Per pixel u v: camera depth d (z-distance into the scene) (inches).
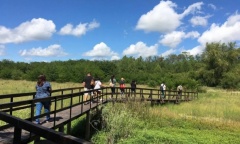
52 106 716.0
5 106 230.4
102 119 573.9
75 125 607.5
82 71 3095.5
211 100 1387.8
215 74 2871.6
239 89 2709.2
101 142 498.6
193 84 2177.7
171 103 1131.9
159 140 512.4
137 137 508.4
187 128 681.6
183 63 4562.0
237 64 2945.4
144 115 724.7
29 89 1330.0
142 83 3211.1
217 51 2844.5
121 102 762.2
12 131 301.7
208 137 579.8
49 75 3080.7
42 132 125.8
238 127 719.1
